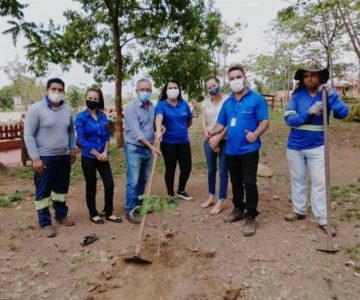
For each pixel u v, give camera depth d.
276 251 4.22
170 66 12.37
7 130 13.58
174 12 11.73
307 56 30.12
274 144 12.14
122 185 7.37
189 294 3.56
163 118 5.72
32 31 8.07
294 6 12.97
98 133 5.08
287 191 6.62
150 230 4.90
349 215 5.20
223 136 5.04
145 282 3.75
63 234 4.89
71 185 7.41
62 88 4.75
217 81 5.46
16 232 5.00
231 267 3.93
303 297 3.46
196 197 6.36
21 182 7.93
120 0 11.77
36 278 3.88
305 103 4.60
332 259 4.03
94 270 3.98
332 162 8.99
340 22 22.83
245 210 5.18
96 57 13.27
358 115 17.48
